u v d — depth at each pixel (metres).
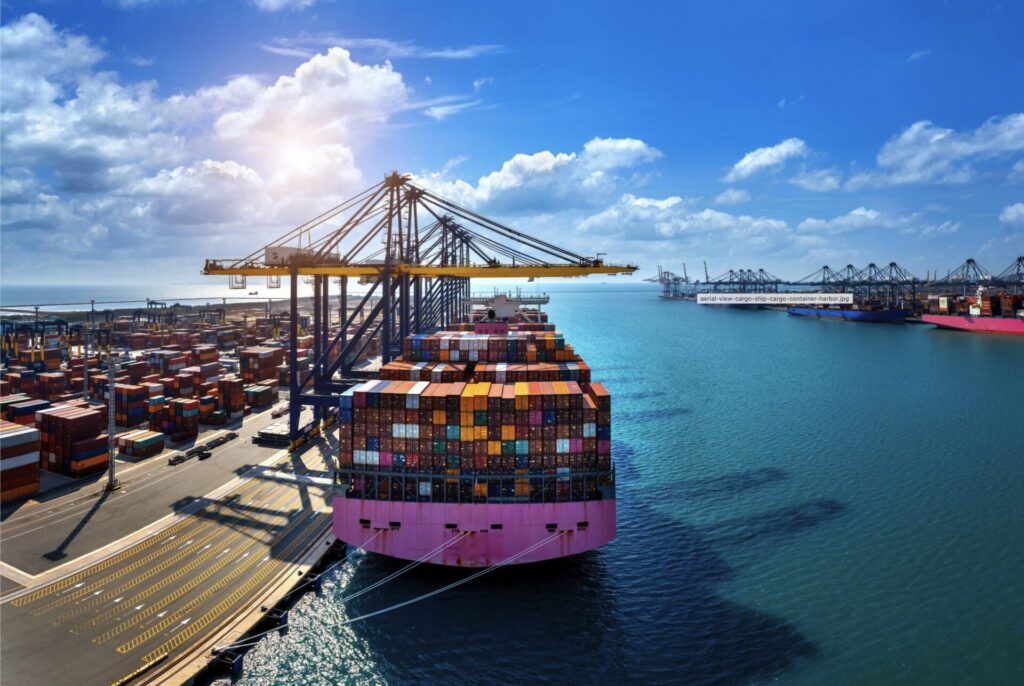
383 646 36.84
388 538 44.47
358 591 42.47
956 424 90.75
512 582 44.22
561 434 44.91
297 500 55.84
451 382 53.09
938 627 38.88
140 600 38.69
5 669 31.59
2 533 48.06
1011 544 50.12
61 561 43.62
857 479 66.62
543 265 75.50
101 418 66.38
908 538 51.59
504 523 43.81
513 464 44.88
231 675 33.72
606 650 36.94
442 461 45.06
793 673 34.81
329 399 72.00
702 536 52.31
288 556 45.00
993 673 34.47
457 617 39.84
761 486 64.69
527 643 37.47
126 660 32.75
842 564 47.19
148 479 61.47
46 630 35.19
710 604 41.75
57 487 58.72
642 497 61.59
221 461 67.81
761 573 45.97
